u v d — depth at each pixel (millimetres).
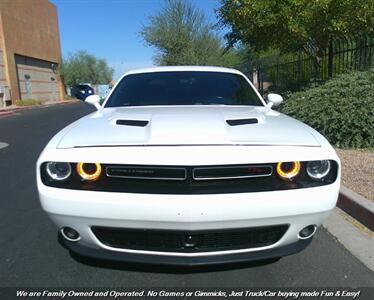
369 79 8055
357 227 4109
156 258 2752
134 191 2639
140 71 4828
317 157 2783
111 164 2680
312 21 9602
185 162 2623
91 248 2865
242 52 31406
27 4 40469
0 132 13469
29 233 4090
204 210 2580
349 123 7309
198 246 2734
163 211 2590
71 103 39969
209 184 2652
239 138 2865
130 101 4281
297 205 2688
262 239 2805
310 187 2734
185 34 31078
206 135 2863
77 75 53500
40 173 2807
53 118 18969
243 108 3949
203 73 4723
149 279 3068
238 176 2666
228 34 12719
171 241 2732
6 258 3514
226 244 2762
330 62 11305
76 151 2766
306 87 10984
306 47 12305
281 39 10984
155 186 2654
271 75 17328
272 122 3385
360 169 5828
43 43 45281
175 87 4461
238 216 2621
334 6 9227
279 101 4523
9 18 36000
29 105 34406
